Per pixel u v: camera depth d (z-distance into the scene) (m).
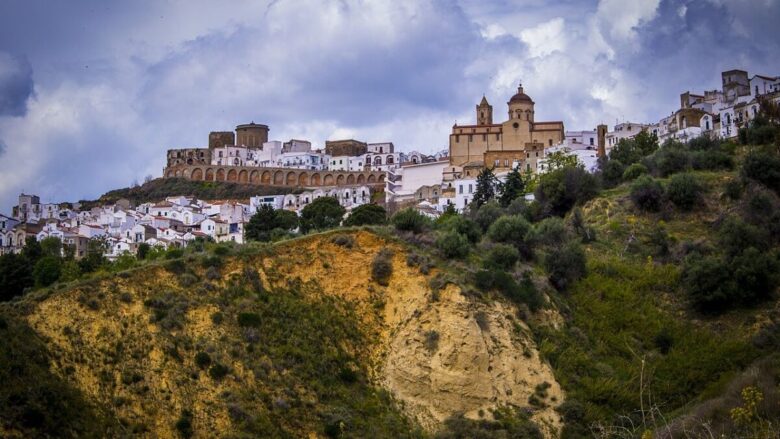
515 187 161.75
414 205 189.12
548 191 130.25
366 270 93.75
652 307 97.94
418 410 82.25
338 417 78.62
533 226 112.12
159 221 196.75
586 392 85.00
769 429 56.31
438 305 87.19
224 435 74.81
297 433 77.00
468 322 85.25
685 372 88.94
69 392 74.31
